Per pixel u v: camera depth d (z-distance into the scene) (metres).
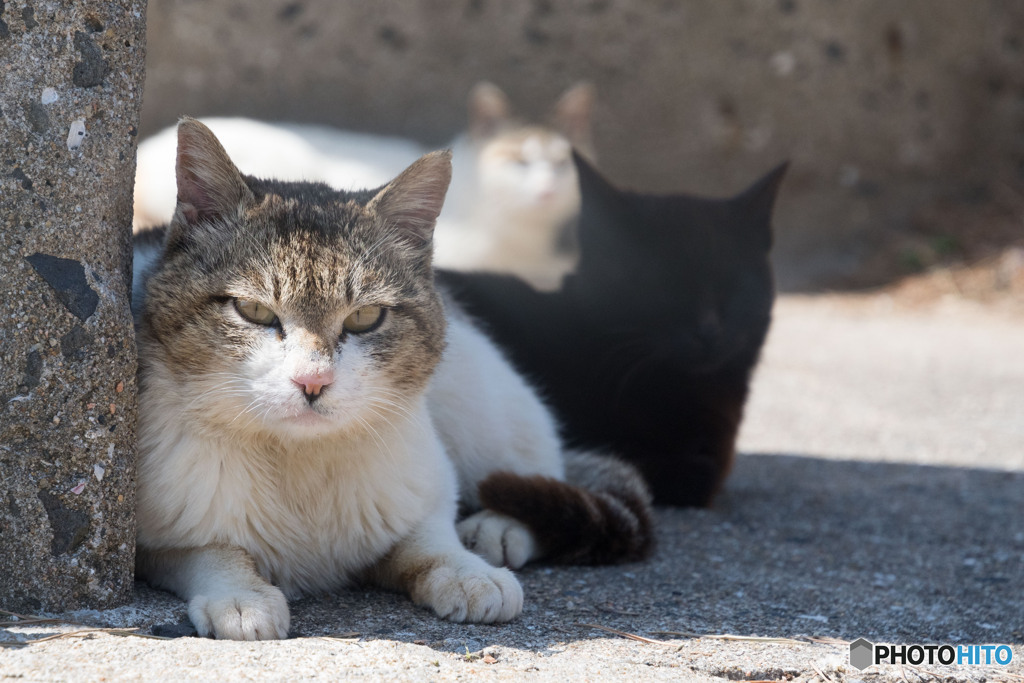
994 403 7.99
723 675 2.88
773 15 13.74
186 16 13.16
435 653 2.80
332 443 3.22
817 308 11.77
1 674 2.43
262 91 13.48
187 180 3.18
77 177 2.85
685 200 5.45
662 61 13.81
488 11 13.68
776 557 4.31
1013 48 14.27
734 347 5.27
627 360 5.34
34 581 2.86
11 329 2.79
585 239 5.39
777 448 6.69
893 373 8.98
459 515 4.26
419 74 13.68
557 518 3.88
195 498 3.10
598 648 3.00
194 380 3.10
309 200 3.33
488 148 10.09
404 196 3.43
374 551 3.41
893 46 14.04
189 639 2.76
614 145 13.91
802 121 13.95
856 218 13.85
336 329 3.18
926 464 6.23
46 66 2.80
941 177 14.25
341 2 13.44
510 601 3.16
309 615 3.19
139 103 3.04
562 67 13.80
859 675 2.91
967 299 11.94
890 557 4.36
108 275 2.94
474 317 5.12
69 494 2.87
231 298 3.08
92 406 2.88
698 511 5.17
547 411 4.90
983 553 4.44
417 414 3.52
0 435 2.80
